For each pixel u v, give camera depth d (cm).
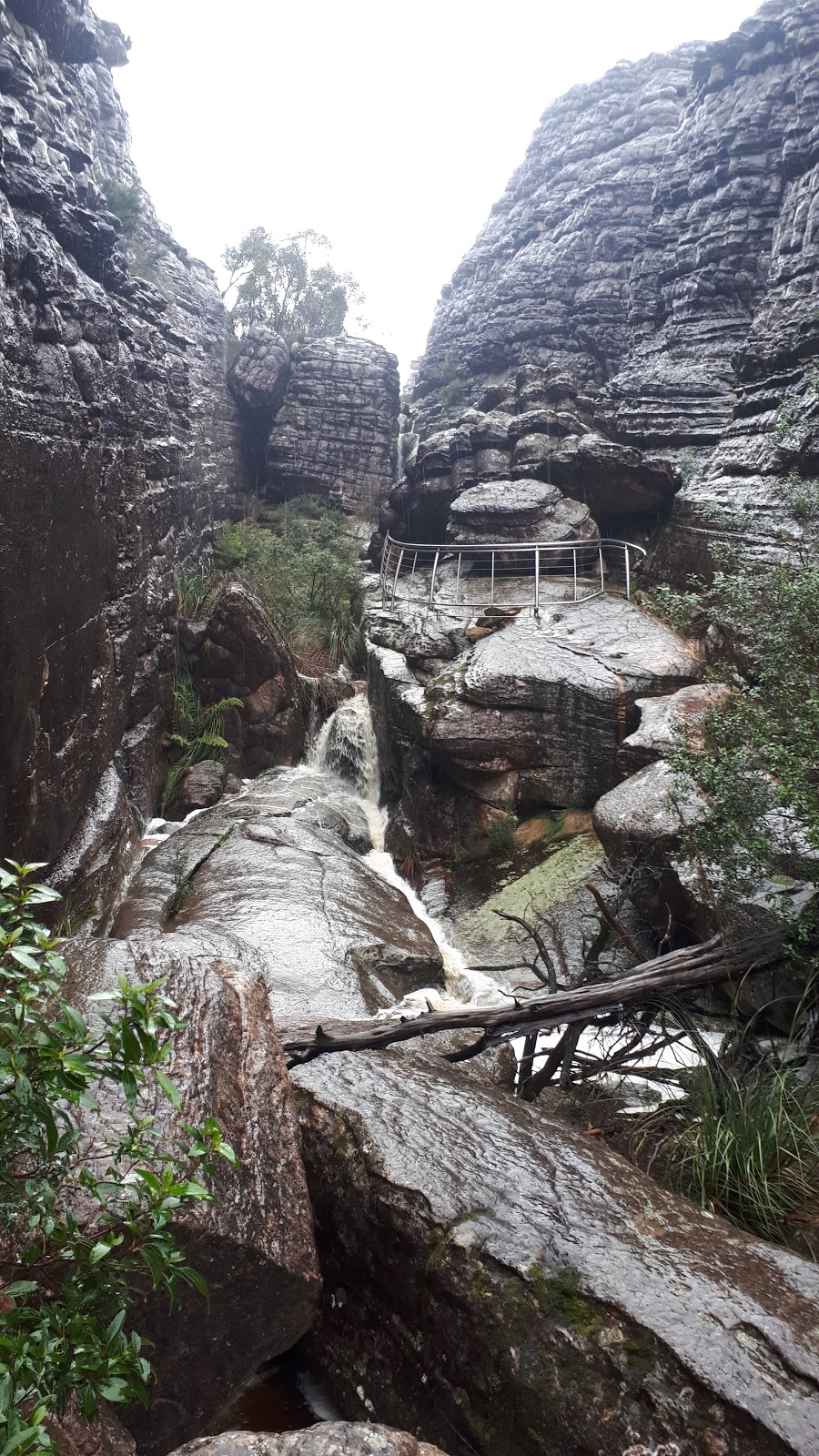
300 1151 401
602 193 2559
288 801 1305
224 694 1471
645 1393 288
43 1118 165
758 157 1784
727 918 629
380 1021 518
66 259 864
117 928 856
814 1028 553
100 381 911
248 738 1472
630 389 1770
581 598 1455
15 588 652
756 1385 279
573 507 1603
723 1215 434
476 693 1159
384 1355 360
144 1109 325
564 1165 389
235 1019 409
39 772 733
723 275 1772
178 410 1766
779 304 1473
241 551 2062
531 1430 301
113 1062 177
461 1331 330
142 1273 285
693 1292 315
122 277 1154
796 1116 471
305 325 3112
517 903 1020
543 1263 330
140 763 1159
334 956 805
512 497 1612
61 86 1164
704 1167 454
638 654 1169
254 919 862
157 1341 298
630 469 1527
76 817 865
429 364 3119
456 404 2795
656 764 935
